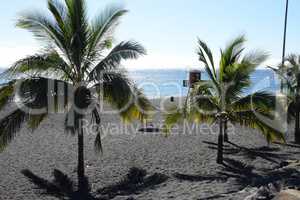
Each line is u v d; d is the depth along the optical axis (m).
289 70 19.41
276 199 8.84
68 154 17.12
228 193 11.16
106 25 12.02
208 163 15.53
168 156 16.77
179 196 11.11
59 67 11.74
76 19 11.53
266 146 18.92
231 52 14.66
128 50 11.55
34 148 18.27
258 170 14.35
